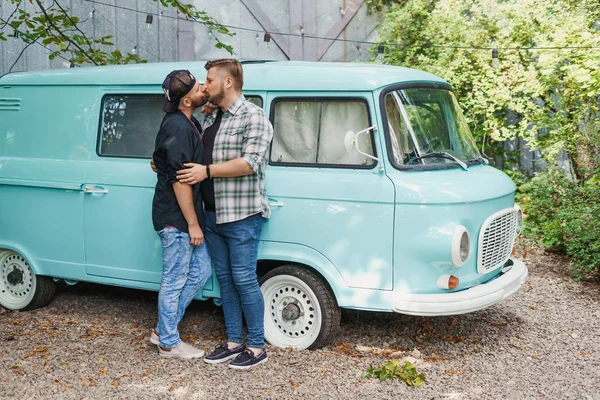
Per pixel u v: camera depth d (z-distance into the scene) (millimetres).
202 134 4770
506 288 4895
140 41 10281
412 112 4922
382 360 4891
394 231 4637
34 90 5770
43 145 5715
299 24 10625
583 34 8391
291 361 4785
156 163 4664
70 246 5586
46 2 9867
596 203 7168
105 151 5488
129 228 5320
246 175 4566
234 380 4527
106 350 5047
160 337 4859
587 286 6789
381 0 10672
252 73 5102
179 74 4570
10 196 5801
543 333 5520
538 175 8344
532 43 9477
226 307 4848
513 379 4621
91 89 5566
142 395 4293
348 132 4559
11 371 4617
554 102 9281
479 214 4777
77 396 4266
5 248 5891
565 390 4465
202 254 4836
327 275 4805
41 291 5891
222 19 10492
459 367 4816
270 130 4570
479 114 9891
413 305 4598
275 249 4938
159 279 5254
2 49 9914
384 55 10047
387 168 4684
